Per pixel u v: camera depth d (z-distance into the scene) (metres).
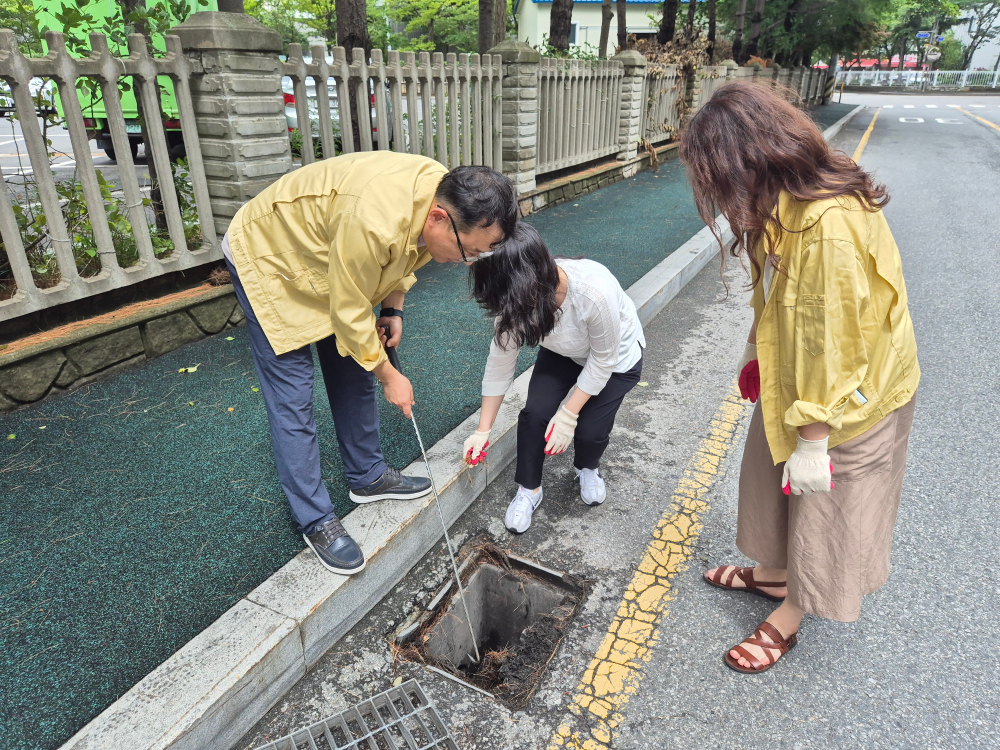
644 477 3.02
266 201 1.93
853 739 1.81
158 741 1.58
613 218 7.47
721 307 5.23
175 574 2.18
